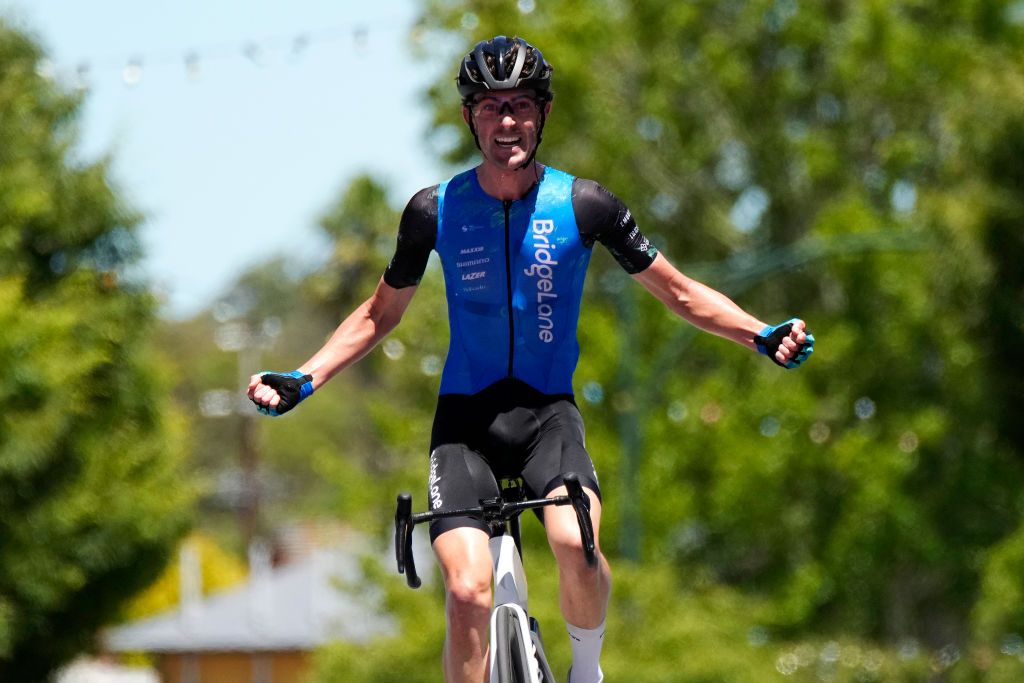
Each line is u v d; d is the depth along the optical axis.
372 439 173.75
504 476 18.53
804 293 105.75
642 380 84.75
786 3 103.50
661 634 62.09
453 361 18.67
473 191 18.27
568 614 17.41
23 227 67.50
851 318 93.19
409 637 69.25
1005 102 69.25
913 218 86.56
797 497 91.44
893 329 89.94
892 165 99.69
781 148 105.12
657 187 103.75
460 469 17.95
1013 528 87.19
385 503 80.75
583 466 17.81
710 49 100.44
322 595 122.62
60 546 64.38
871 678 80.12
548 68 17.70
